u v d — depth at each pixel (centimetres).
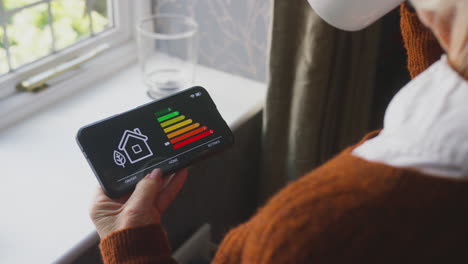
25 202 87
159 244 61
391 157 43
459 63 41
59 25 116
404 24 64
